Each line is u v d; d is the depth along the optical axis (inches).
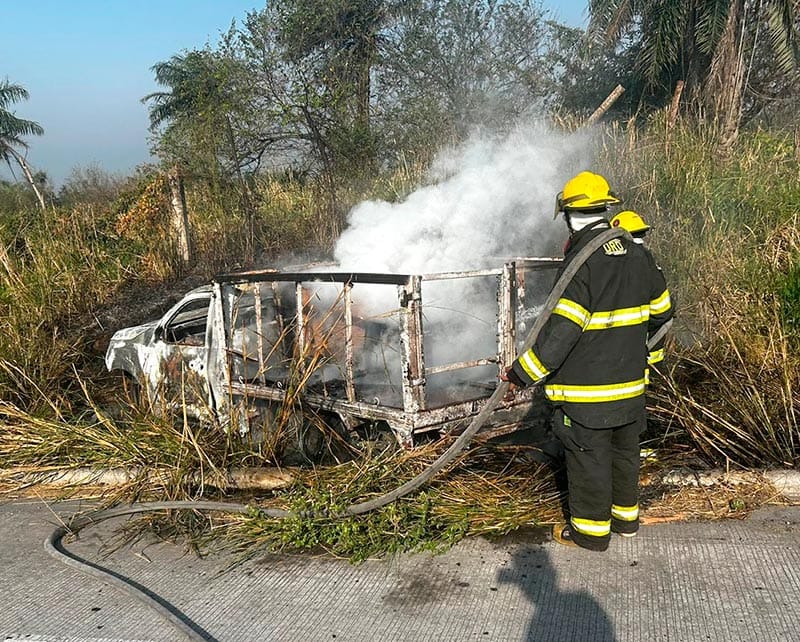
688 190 293.9
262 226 420.8
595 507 136.3
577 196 133.3
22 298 311.6
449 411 167.8
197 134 400.8
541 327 132.2
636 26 550.6
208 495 180.5
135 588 135.5
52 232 420.2
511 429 180.1
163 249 409.1
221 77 387.5
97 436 201.3
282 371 203.3
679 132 335.0
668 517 152.3
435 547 144.6
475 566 137.9
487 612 122.1
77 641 120.5
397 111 488.1
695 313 246.7
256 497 176.4
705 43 471.5
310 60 429.1
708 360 213.6
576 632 114.7
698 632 113.0
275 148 423.5
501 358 175.6
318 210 410.6
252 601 131.2
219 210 432.8
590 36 542.3
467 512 153.2
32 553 156.6
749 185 294.8
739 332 215.9
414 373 162.1
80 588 139.7
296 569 142.4
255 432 201.6
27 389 249.6
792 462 167.6
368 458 166.4
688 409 185.6
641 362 134.1
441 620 120.8
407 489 147.9
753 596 121.8
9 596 137.9
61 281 346.6
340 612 125.4
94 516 171.0
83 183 638.5
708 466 172.9
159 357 232.5
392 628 119.4
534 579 131.5
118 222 453.4
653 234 281.3
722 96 425.7
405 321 160.6
